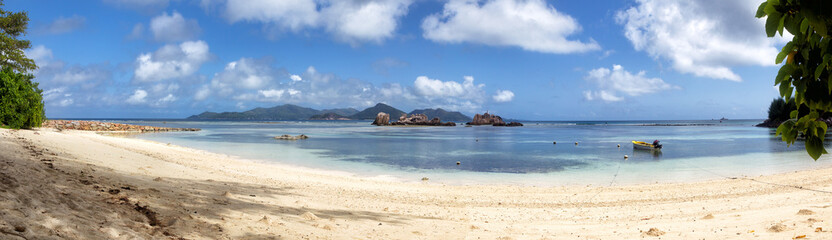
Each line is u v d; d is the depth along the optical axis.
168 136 61.44
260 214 7.92
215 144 44.31
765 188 15.90
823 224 7.35
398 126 152.75
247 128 109.69
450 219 10.67
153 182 10.71
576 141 55.88
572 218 11.09
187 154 27.58
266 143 46.72
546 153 36.50
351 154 34.47
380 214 10.52
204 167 19.41
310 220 8.20
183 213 6.67
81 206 5.61
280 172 20.59
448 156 33.38
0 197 4.76
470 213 11.79
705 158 31.39
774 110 125.69
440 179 20.81
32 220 4.14
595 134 81.81
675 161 29.52
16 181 6.24
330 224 8.00
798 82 2.34
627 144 48.81
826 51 2.04
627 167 26.06
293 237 6.29
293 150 37.62
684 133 85.56
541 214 11.75
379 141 53.62
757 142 50.84
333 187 16.00
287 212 8.80
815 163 25.89
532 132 93.75
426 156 33.22
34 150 14.38
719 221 9.12
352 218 9.27
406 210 11.84
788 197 13.09
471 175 22.42
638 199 14.38
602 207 12.93
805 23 2.08
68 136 28.39
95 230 4.50
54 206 5.17
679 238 7.43
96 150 18.81
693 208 12.06
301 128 113.75
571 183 19.44
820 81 2.20
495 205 13.32
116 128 75.25
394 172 23.38
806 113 2.37
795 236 6.64
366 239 6.97
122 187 8.54
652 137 67.19
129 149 24.23
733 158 30.94
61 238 3.88
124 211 6.04
